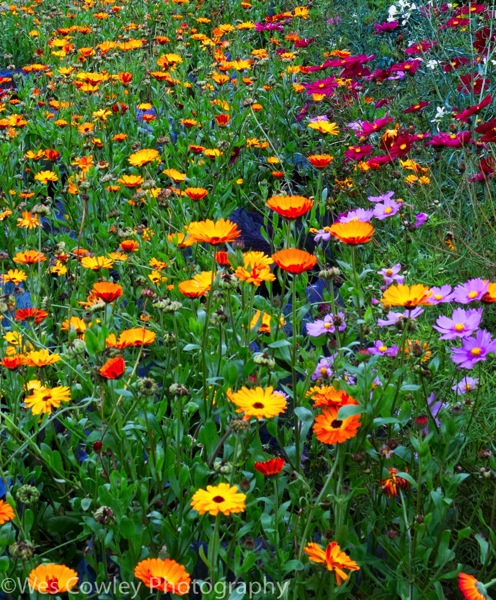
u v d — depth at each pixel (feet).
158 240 11.71
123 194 14.64
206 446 7.14
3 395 8.35
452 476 6.26
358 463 6.75
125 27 24.73
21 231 13.66
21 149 16.55
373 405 6.41
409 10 17.81
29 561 6.37
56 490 7.81
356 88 17.12
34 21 27.84
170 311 8.16
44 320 10.01
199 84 18.62
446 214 12.10
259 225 14.40
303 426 6.72
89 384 8.05
